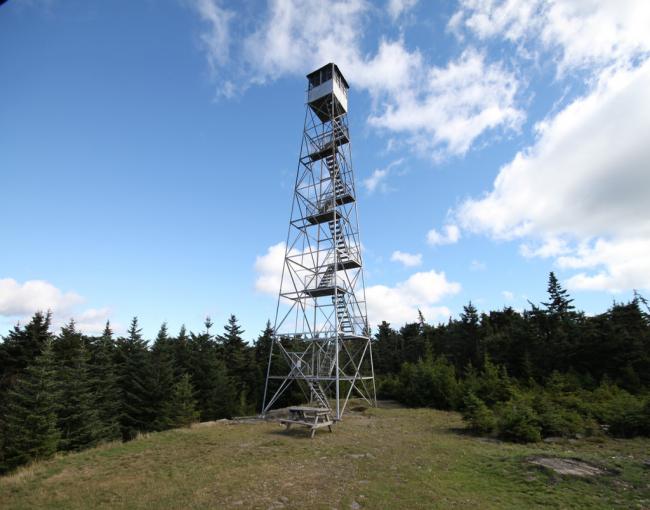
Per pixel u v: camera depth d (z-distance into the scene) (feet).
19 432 78.74
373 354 175.63
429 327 184.96
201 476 32.37
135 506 26.27
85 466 37.40
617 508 24.64
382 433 51.08
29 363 116.06
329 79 86.33
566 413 52.65
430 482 29.76
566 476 30.07
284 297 77.25
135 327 147.74
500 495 27.02
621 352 88.89
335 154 80.53
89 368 111.65
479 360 123.44
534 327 113.50
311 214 80.38
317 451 40.42
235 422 61.26
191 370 143.43
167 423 111.24
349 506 25.09
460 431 53.11
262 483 30.01
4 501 28.63
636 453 39.01
